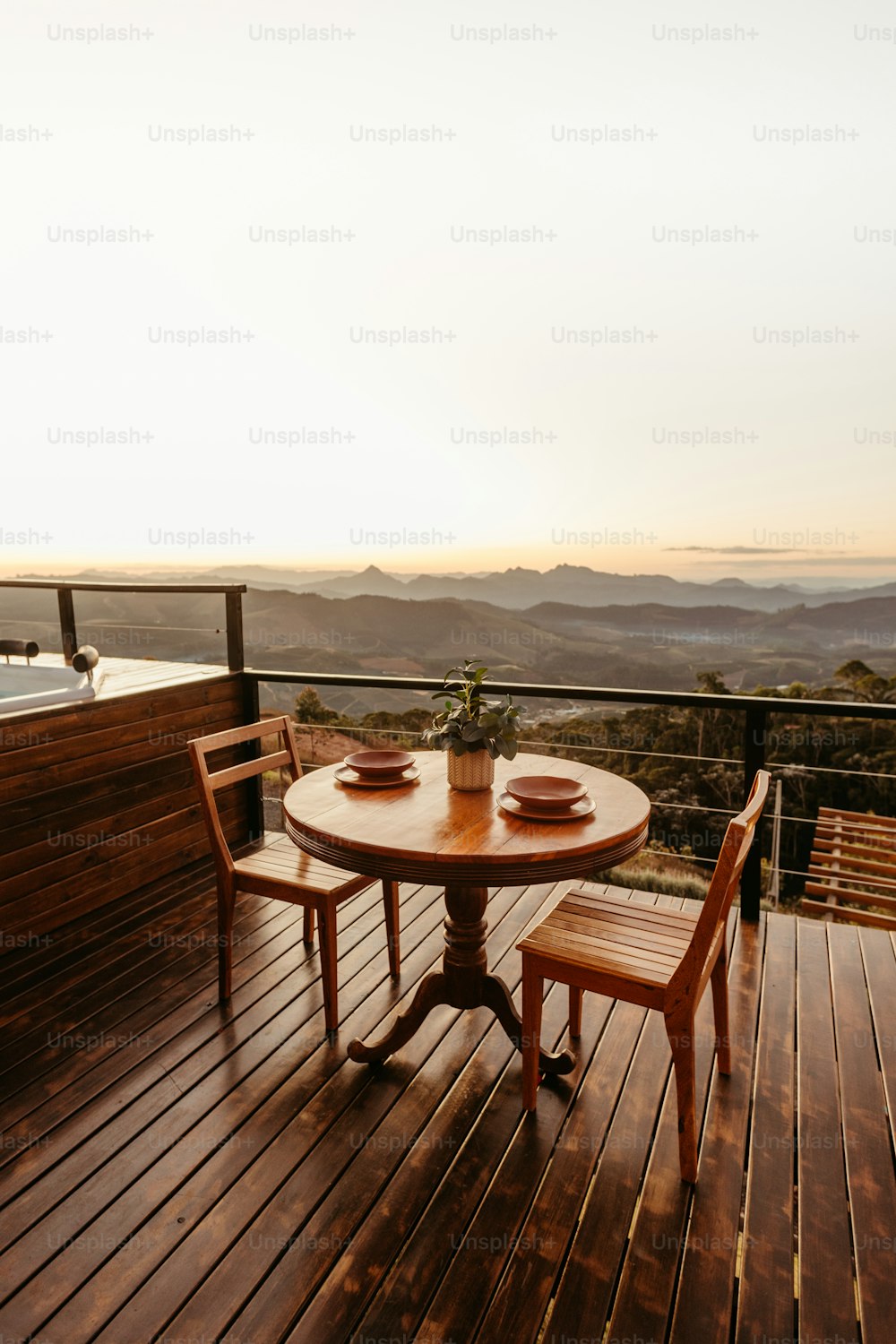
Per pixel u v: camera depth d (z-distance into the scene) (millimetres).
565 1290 1514
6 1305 1484
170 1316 1457
